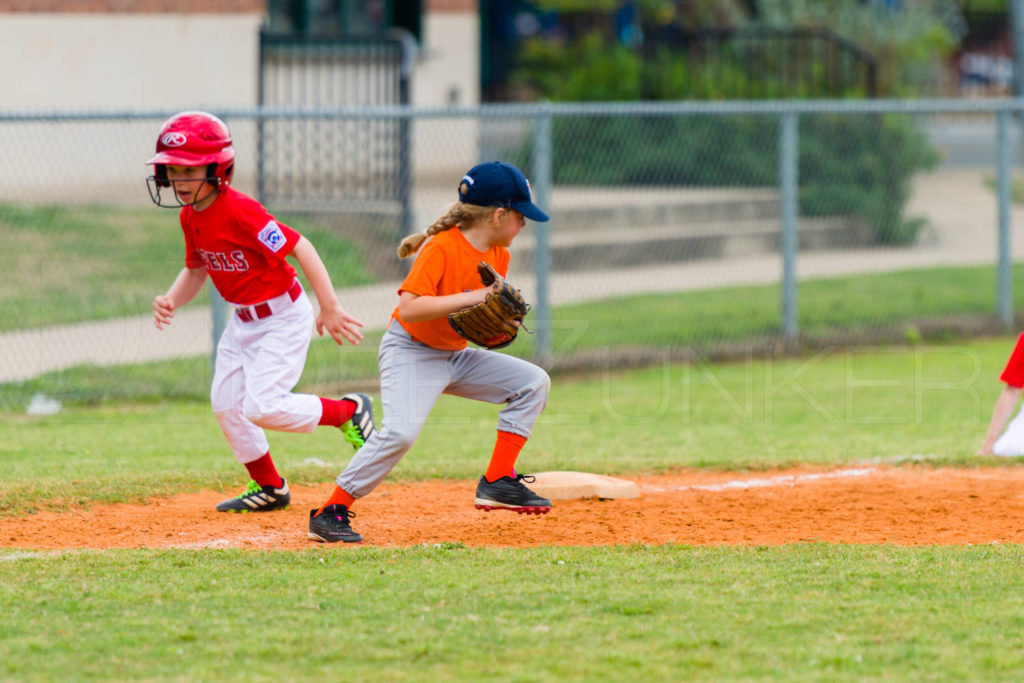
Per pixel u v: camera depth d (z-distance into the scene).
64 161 53.69
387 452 18.67
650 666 13.38
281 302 19.78
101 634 14.31
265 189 46.78
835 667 13.33
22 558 17.53
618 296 46.56
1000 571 16.80
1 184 52.03
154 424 31.09
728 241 54.44
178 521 20.38
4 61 53.09
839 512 20.97
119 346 37.78
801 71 63.88
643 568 17.03
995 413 25.44
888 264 54.12
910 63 69.94
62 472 24.02
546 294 38.28
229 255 19.22
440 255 18.22
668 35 64.75
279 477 21.28
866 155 58.12
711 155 60.88
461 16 65.50
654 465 25.34
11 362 35.94
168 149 18.58
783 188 41.84
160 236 45.84
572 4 71.12
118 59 55.34
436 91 65.00
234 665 13.41
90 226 45.97
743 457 26.36
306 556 17.72
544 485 22.00
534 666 13.40
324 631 14.41
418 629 14.48
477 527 19.91
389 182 52.62
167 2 55.94
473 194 18.31
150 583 16.25
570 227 52.19
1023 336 25.02
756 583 16.25
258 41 48.59
